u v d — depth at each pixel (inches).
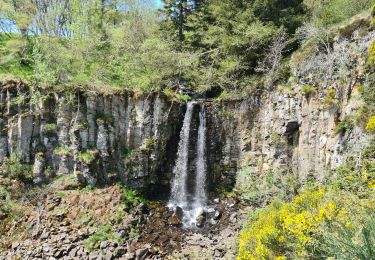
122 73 848.9
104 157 730.2
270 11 892.6
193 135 827.4
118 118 751.7
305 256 316.8
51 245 578.2
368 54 585.6
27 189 683.4
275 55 794.8
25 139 697.0
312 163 671.1
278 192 693.3
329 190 433.7
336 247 286.5
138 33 978.7
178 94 844.6
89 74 861.2
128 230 649.0
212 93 952.3
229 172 806.5
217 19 994.1
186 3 1121.4
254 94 782.5
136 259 573.3
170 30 1139.9
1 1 917.2
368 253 264.4
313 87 677.3
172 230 671.8
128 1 1334.9
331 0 942.4
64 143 714.8
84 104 730.2
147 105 760.3
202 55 981.2
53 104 720.3
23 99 699.4
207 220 712.4
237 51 898.1
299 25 884.6
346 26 657.6
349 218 306.3
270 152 749.3
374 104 547.8
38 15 1007.6
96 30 1022.4
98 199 693.3
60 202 672.4
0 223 619.8
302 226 335.9
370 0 749.3
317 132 667.4
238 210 732.7
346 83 617.3
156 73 832.9
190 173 823.7
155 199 769.6
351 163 538.9
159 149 779.4
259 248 350.0
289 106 719.1
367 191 397.4
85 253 571.8
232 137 808.3
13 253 561.9
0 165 680.4
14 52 867.4
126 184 746.2
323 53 705.0
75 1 1054.4
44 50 860.6
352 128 578.2
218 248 593.3
